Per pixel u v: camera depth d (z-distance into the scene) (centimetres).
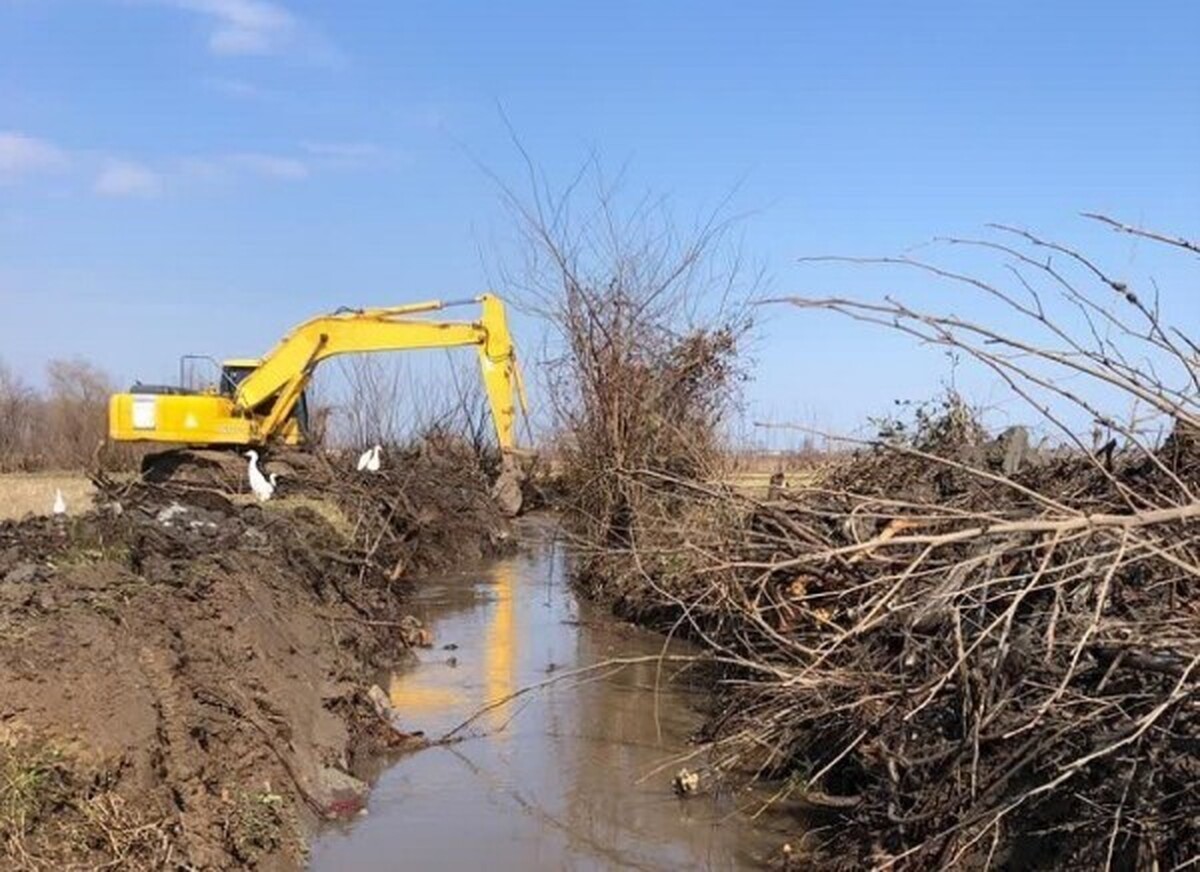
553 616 1528
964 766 593
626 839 734
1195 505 454
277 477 1953
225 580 1011
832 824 730
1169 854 494
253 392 2141
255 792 722
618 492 1559
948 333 486
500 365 2325
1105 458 731
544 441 2103
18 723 645
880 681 686
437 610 1584
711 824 760
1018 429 958
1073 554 552
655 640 1352
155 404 2016
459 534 2103
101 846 595
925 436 1138
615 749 928
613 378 1631
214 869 627
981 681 588
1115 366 482
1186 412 463
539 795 820
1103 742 518
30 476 3512
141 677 735
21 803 589
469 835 744
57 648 721
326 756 841
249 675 852
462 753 922
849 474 1109
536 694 1107
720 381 1664
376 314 2258
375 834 744
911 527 696
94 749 648
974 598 600
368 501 1886
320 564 1359
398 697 1101
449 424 2839
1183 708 495
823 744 802
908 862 602
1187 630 515
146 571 973
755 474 1491
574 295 1706
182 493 1581
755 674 873
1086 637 460
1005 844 577
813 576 796
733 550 841
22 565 916
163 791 659
